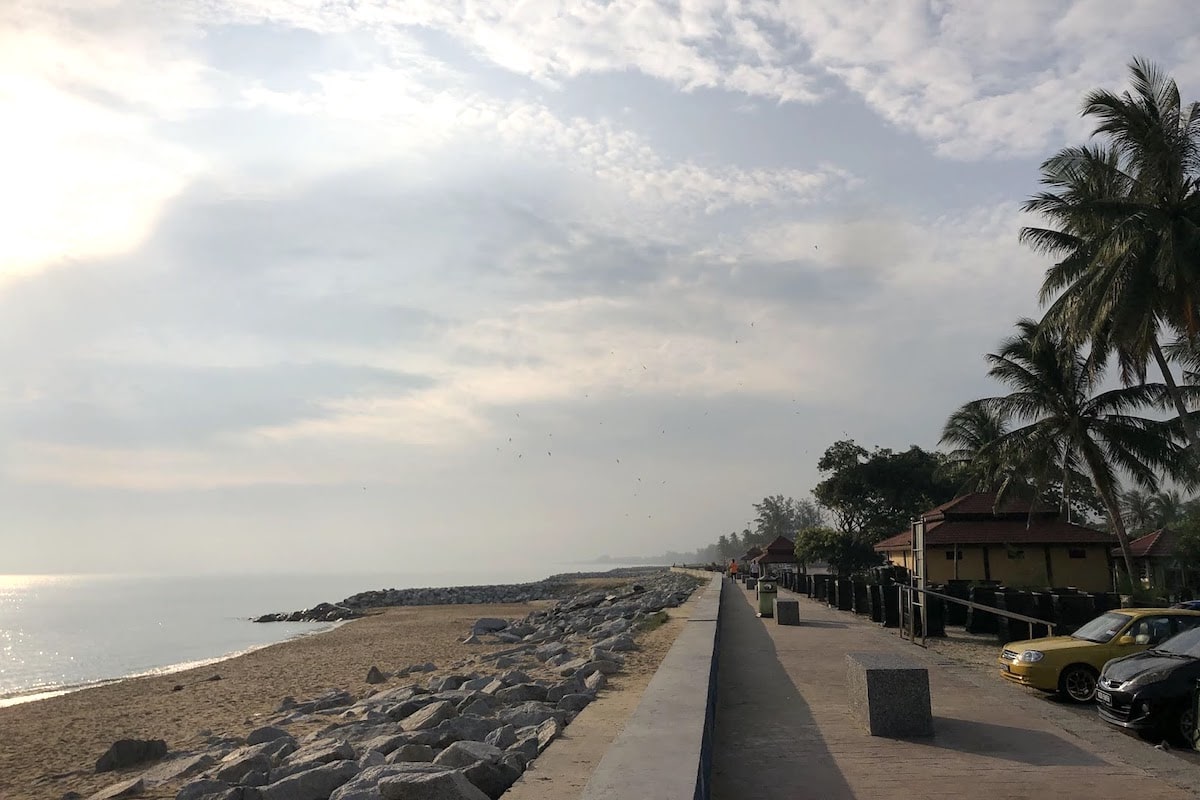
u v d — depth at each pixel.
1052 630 16.80
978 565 37.09
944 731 10.17
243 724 17.50
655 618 27.75
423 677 22.80
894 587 25.03
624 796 4.93
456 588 102.50
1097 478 34.56
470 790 7.32
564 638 29.50
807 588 42.78
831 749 9.32
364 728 13.48
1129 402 33.84
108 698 23.92
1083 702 13.32
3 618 86.12
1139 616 13.75
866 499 65.12
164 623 75.00
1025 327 35.66
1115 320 25.27
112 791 10.94
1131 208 25.80
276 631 61.38
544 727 10.94
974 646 20.75
